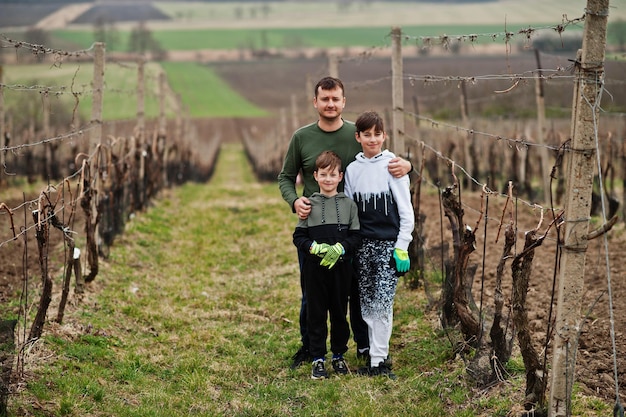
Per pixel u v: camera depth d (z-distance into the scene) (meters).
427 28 122.06
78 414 4.43
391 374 5.15
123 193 9.77
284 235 10.59
